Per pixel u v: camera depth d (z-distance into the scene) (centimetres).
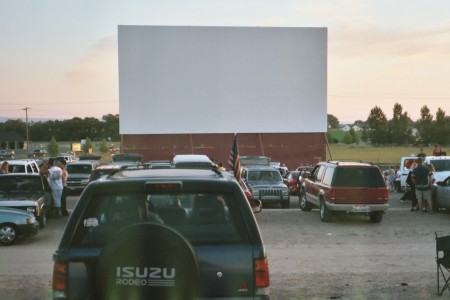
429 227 1755
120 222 491
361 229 1712
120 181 479
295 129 4609
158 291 430
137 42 4441
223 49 4528
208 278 458
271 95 4584
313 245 1409
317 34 4578
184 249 428
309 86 4597
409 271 1071
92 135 19088
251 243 467
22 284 952
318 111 4612
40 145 16025
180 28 4481
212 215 487
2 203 1641
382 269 1095
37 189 1803
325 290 916
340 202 1814
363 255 1259
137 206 496
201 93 4525
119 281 428
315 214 2120
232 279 459
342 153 9519
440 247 862
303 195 2233
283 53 4572
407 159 3194
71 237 464
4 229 1419
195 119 4531
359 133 16712
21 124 19462
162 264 428
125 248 425
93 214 473
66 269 455
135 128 4469
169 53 4478
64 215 2045
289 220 1936
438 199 2108
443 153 3228
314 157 4619
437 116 13862
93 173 1973
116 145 15450
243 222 471
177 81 4497
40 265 1142
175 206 498
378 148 12300
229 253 461
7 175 1817
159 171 556
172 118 4506
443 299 856
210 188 480
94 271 455
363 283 966
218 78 4538
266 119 4591
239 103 4562
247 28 4538
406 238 1530
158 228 427
